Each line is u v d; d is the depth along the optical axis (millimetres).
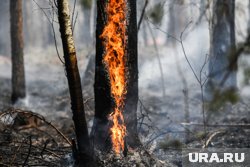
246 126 11711
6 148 9344
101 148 8234
